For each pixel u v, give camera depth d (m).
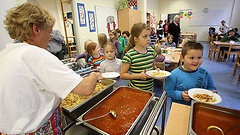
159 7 10.12
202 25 9.38
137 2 6.32
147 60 1.35
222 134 0.59
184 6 9.48
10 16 0.55
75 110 0.85
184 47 1.17
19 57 0.51
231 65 4.37
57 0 5.86
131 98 0.97
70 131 0.83
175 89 1.18
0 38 1.67
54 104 0.62
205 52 6.39
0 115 0.51
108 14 4.72
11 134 0.54
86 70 1.55
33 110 0.55
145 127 0.68
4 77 0.49
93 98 0.98
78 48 3.77
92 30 4.12
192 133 0.54
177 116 0.77
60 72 0.54
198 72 1.16
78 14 3.62
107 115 0.80
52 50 2.55
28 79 0.51
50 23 0.61
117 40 3.68
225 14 8.69
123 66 1.32
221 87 2.95
